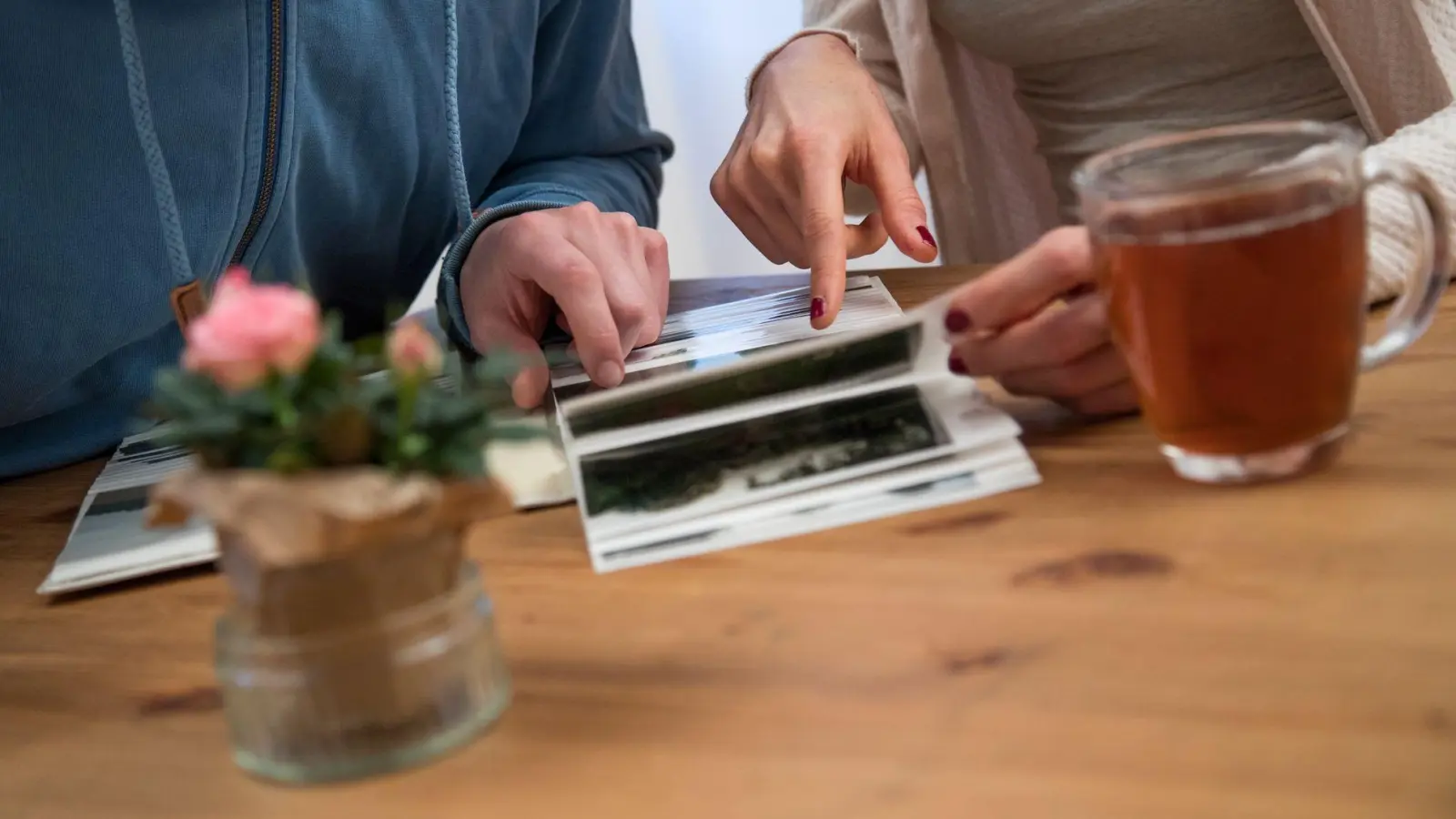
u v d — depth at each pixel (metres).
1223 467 0.41
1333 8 0.83
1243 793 0.26
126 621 0.45
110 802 0.32
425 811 0.30
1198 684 0.30
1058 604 0.35
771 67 0.92
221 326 0.26
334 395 0.28
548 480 0.51
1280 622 0.32
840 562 0.41
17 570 0.53
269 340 0.26
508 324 0.71
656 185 1.19
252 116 0.72
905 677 0.33
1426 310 0.46
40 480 0.69
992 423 0.47
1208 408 0.40
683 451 0.47
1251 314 0.38
